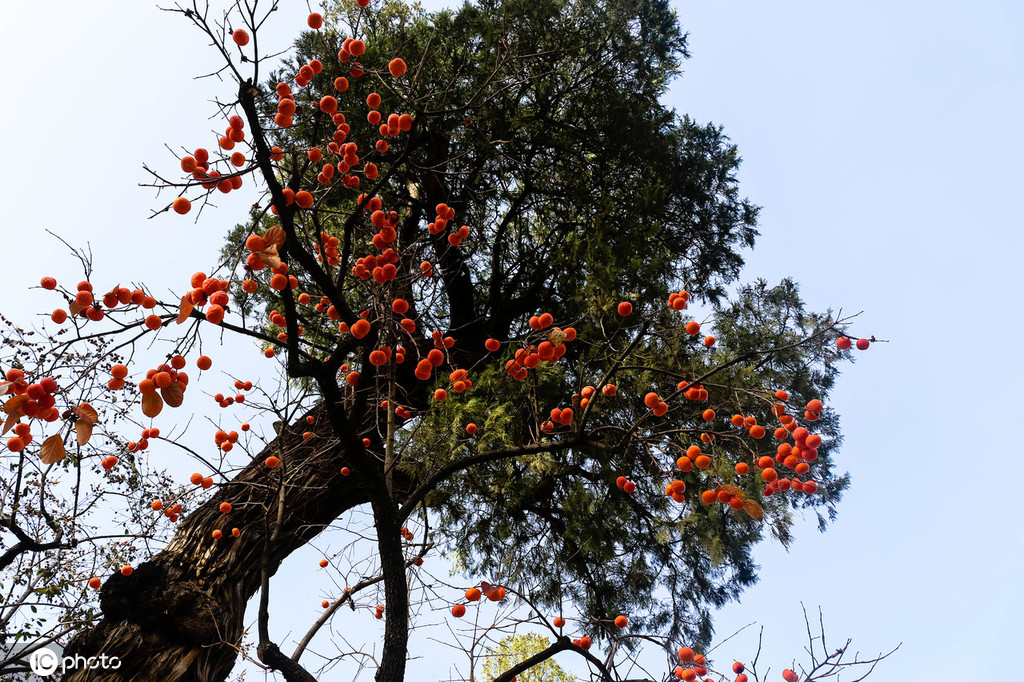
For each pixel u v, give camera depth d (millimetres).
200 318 2371
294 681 3246
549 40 6859
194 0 2377
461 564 6344
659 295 5449
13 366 3119
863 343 3074
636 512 6051
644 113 7422
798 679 2863
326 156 4348
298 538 5008
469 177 6559
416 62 6176
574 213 7129
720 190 7543
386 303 3102
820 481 5156
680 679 3088
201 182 2609
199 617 4125
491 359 6195
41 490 4402
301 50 6070
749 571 6363
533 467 5262
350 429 3062
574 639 3365
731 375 4980
